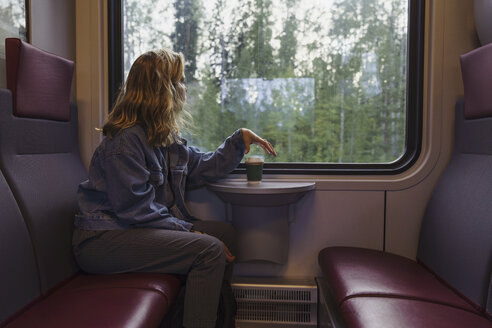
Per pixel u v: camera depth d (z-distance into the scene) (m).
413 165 1.63
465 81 1.36
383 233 1.63
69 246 1.25
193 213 1.71
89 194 1.28
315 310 1.57
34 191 1.13
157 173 1.27
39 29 1.39
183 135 1.73
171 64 1.33
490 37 1.38
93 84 1.66
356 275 1.23
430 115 1.58
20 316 0.94
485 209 1.10
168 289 1.11
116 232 1.20
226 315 1.30
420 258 1.52
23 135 1.14
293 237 1.67
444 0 1.55
